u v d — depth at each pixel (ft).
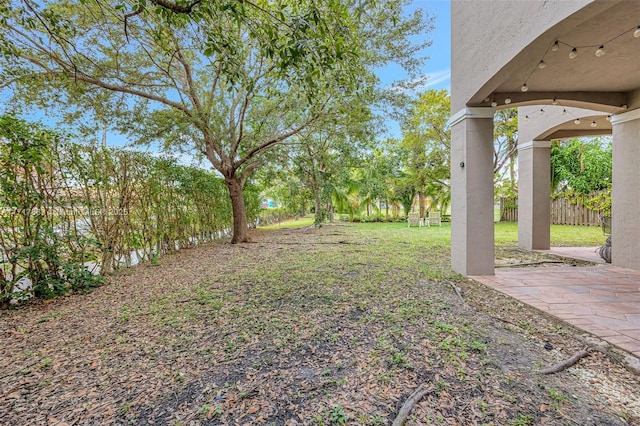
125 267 20.25
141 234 21.40
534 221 25.54
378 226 52.06
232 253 25.53
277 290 14.20
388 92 23.85
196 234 29.96
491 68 13.48
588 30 11.18
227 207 37.40
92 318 11.30
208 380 7.20
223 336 9.48
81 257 15.53
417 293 13.50
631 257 18.04
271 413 6.05
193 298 13.39
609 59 13.46
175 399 6.54
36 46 14.30
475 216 16.34
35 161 13.30
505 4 12.37
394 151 59.06
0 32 12.54
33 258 13.23
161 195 23.93
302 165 38.60
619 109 18.06
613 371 7.45
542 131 24.22
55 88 18.83
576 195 44.50
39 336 9.82
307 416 5.93
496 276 16.30
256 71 22.66
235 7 8.74
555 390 6.66
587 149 44.98
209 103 23.75
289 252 25.31
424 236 35.53
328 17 9.61
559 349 8.50
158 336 9.62
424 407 6.11
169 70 22.61
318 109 22.44
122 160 19.49
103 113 20.88
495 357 8.04
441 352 8.26
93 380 7.30
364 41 20.17
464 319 10.54
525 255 23.40
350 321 10.43
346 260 21.13
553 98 17.03
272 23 10.31
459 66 16.85
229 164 30.19
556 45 11.49
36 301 13.35
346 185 60.23
